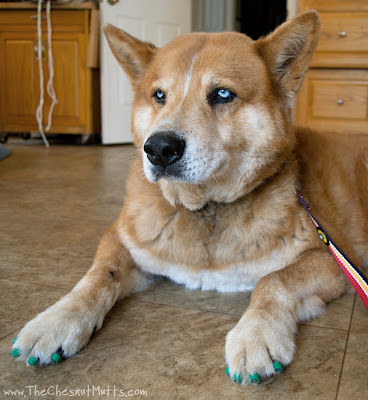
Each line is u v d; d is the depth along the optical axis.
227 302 0.50
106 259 0.51
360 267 0.56
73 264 0.60
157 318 0.46
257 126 0.50
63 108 1.88
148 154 0.47
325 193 0.59
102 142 1.89
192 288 0.53
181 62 0.51
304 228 0.50
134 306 0.49
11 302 0.49
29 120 1.91
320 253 0.50
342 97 1.17
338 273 0.49
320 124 1.19
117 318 0.46
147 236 0.51
